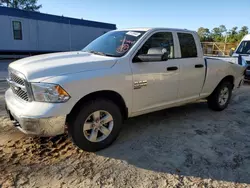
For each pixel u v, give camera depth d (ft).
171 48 12.30
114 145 10.73
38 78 8.39
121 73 9.95
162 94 11.94
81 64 9.31
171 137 11.75
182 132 12.41
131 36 11.52
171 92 12.41
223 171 8.85
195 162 9.43
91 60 9.81
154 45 11.50
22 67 9.18
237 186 7.97
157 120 14.15
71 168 8.78
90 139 9.75
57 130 8.64
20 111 8.54
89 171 8.63
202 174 8.62
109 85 9.61
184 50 12.94
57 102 8.40
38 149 10.08
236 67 16.60
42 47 58.70
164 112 15.75
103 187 7.73
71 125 9.27
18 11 52.42
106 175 8.41
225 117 15.12
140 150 10.32
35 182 7.88
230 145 11.04
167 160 9.53
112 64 9.90
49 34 59.41
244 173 8.75
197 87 13.94
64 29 62.54
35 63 9.46
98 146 10.05
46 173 8.41
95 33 71.41
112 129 10.42
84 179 8.14
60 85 8.36
